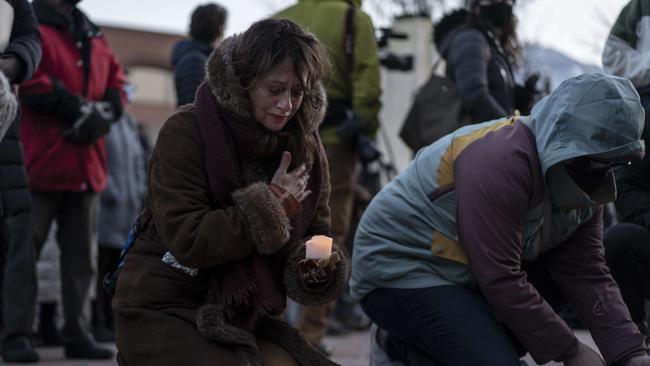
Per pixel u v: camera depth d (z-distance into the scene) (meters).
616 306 3.66
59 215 6.11
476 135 3.57
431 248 3.64
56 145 5.88
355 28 5.94
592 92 3.28
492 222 3.38
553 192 3.42
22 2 4.39
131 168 7.73
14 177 4.36
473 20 5.60
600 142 3.26
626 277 3.93
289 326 3.37
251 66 3.04
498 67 5.56
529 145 3.41
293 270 3.23
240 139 3.13
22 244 5.91
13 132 4.37
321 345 6.40
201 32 6.18
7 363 5.93
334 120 5.93
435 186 3.61
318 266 3.17
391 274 3.72
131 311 3.15
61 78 5.89
